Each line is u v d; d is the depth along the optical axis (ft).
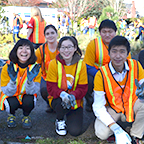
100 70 8.92
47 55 11.93
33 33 21.61
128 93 8.81
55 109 9.81
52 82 9.72
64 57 9.50
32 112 12.27
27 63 9.93
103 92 8.87
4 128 10.29
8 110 9.91
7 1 67.92
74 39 9.63
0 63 10.05
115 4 60.23
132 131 8.80
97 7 65.57
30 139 9.37
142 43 33.35
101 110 8.75
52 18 52.06
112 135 9.34
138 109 8.43
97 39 11.48
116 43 8.20
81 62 9.89
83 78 9.77
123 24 43.91
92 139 9.56
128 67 8.75
